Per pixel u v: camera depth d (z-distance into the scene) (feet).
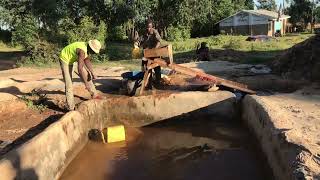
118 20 147.64
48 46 72.74
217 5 178.81
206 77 33.32
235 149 26.68
